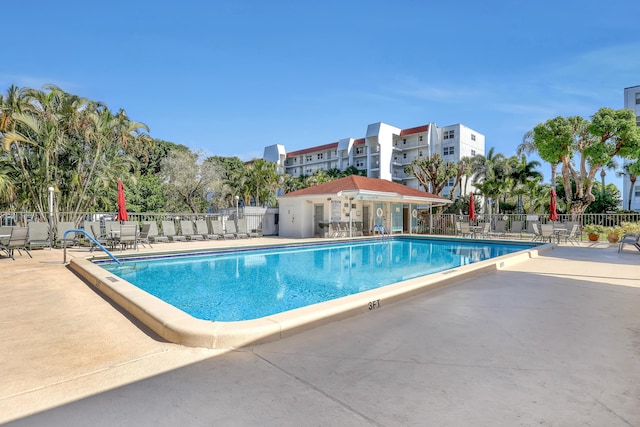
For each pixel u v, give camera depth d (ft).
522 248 52.75
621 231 54.19
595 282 22.29
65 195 54.24
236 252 44.88
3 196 48.78
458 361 10.11
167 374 9.34
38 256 35.47
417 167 107.55
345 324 13.71
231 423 7.04
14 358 10.43
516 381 8.84
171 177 102.68
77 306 16.70
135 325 13.73
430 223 82.23
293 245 51.39
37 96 49.37
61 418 7.23
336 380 8.95
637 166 78.95
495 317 14.57
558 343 11.53
